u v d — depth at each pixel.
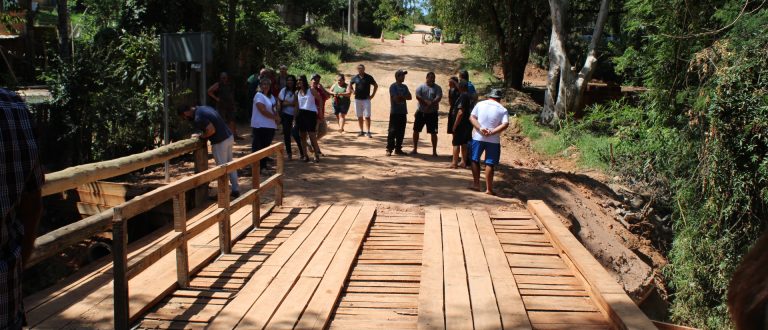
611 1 23.56
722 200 10.62
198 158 9.36
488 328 5.25
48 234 5.59
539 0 26.28
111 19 22.09
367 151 15.31
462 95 12.84
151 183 11.77
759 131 10.23
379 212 9.59
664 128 13.26
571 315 5.61
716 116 10.58
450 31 28.27
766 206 10.62
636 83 16.41
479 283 6.29
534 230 8.52
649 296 10.63
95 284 6.12
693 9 12.98
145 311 5.52
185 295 5.95
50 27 25.70
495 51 30.28
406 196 10.58
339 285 6.18
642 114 14.48
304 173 12.41
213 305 5.73
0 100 2.57
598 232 11.19
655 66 13.75
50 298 5.75
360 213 9.22
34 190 2.80
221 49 21.75
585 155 16.81
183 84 16.91
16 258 2.65
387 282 6.50
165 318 5.42
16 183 2.59
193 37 10.93
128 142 13.57
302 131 13.56
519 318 5.45
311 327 5.25
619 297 5.51
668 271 11.62
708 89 11.06
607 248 10.79
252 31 23.16
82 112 12.99
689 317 10.91
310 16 42.84
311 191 10.84
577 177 13.78
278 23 28.80
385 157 14.45
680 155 11.94
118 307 4.93
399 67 36.06
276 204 9.67
